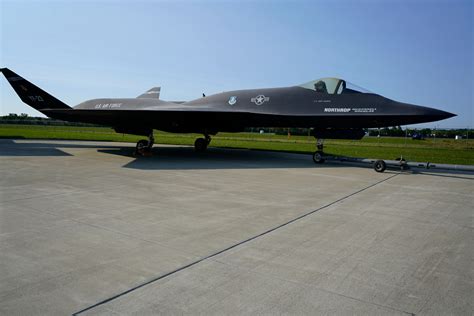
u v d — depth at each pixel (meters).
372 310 2.68
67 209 5.48
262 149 21.28
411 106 10.75
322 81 12.48
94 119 15.46
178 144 24.67
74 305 2.65
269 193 7.21
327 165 12.60
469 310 2.71
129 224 4.77
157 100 17.36
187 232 4.48
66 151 16.14
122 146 20.11
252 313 2.60
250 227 4.76
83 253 3.69
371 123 11.34
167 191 7.17
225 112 12.48
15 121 86.06
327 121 12.04
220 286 3.02
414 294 2.95
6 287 2.91
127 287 2.96
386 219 5.33
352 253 3.86
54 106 17.95
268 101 13.30
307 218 5.30
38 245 3.88
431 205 6.36
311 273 3.32
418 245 4.16
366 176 10.09
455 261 3.69
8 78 18.19
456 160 16.42
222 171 10.43
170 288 2.96
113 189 7.25
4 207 5.50
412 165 10.84
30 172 9.34
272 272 3.33
